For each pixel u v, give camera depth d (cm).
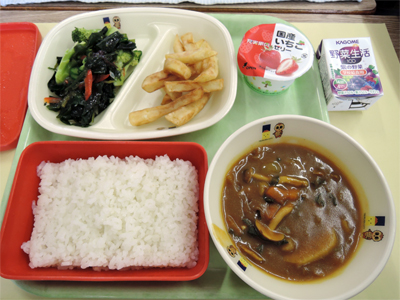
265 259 18
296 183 20
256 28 27
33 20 35
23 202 23
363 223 18
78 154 26
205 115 28
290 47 26
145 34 32
